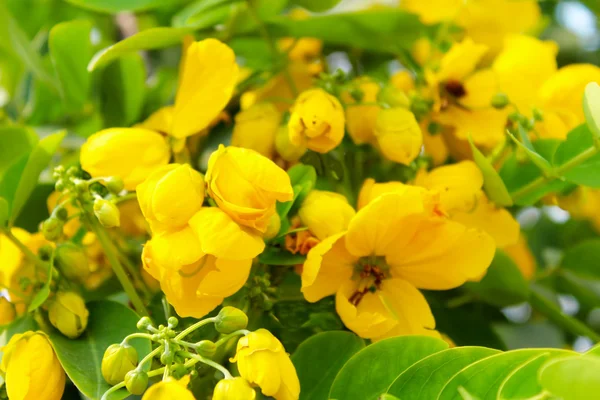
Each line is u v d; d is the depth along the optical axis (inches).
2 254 17.0
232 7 18.1
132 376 15.1
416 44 19.9
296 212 16.4
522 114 18.1
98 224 16.4
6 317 16.5
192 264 15.7
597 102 15.8
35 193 18.1
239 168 15.4
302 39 19.5
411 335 15.7
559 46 23.2
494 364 14.9
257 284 16.3
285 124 16.9
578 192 17.8
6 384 15.7
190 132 16.7
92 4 17.8
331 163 17.4
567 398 14.1
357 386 15.6
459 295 19.0
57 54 19.0
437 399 15.1
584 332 18.5
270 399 16.3
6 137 18.3
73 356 15.9
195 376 15.8
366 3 21.1
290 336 16.8
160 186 15.3
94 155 16.3
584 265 20.0
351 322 15.9
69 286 16.5
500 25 19.8
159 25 20.1
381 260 16.5
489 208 17.3
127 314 16.3
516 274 18.0
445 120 17.9
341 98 17.3
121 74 19.1
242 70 19.1
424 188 16.3
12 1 20.9
